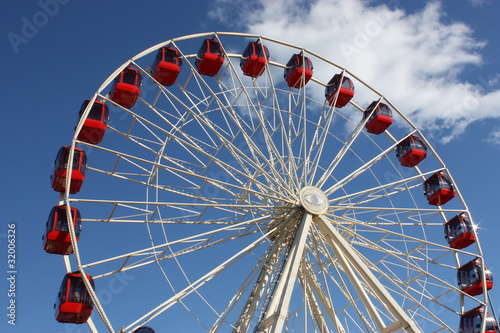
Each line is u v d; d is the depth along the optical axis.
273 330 20.30
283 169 26.09
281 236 25.47
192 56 28.88
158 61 27.45
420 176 29.41
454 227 29.75
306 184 26.16
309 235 26.27
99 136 25.80
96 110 25.66
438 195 29.91
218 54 28.58
